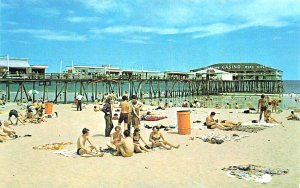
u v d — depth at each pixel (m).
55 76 51.91
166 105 37.78
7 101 47.28
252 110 29.48
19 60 64.44
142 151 11.68
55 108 36.00
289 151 11.62
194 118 23.81
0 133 14.62
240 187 7.60
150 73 89.19
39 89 87.75
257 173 8.69
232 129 17.30
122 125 19.50
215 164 9.84
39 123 21.23
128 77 63.00
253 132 16.33
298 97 76.06
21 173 9.01
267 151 11.66
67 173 8.98
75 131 17.59
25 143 13.80
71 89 94.69
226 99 70.19
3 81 47.69
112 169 9.38
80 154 11.25
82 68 76.19
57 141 14.33
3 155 11.33
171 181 8.16
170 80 73.88
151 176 8.63
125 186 7.81
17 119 20.42
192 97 77.19
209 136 15.01
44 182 8.17
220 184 7.84
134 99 15.09
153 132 12.70
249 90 102.62
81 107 35.12
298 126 18.47
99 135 16.14
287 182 7.89
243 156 10.90
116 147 11.23
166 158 10.73
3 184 8.02
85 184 7.99
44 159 10.70
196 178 8.38
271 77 101.69
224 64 117.12
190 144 13.23
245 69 107.06
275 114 25.92
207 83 89.69
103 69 78.50
